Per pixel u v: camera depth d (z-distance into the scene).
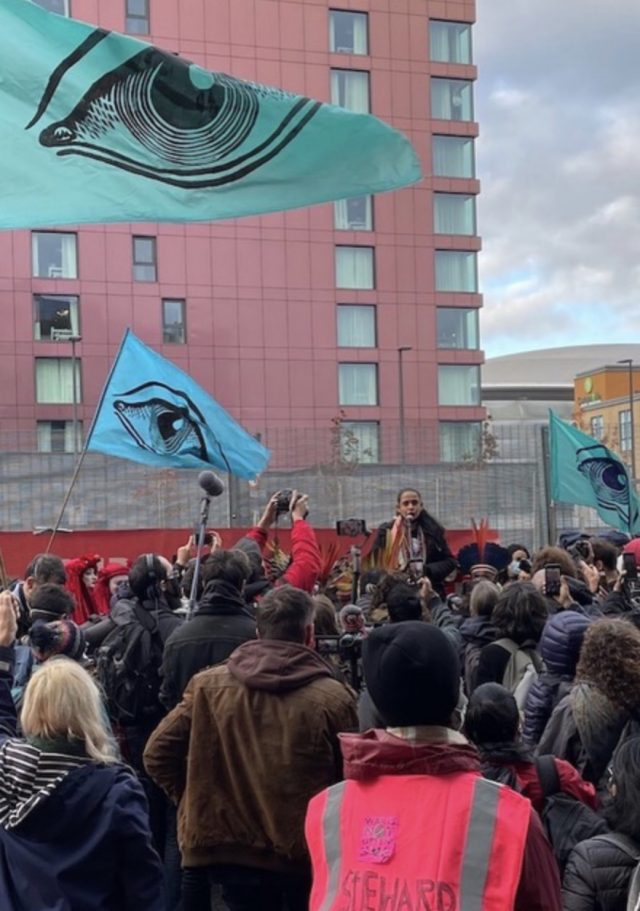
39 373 40.56
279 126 5.89
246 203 5.91
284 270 43.19
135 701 5.84
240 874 4.35
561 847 3.94
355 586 9.20
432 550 9.05
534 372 116.62
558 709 4.79
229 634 5.11
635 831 3.33
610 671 4.46
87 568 8.88
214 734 4.41
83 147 5.67
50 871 3.30
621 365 70.81
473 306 45.22
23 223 5.62
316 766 4.26
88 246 41.22
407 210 44.59
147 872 3.41
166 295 41.97
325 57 43.28
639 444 53.53
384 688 2.88
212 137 5.83
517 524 19.47
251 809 4.33
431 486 19.55
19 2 5.62
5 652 4.06
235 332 42.56
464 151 45.38
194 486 18.59
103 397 8.92
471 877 2.64
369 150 6.00
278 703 4.31
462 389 45.03
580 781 4.14
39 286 40.59
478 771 2.84
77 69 5.64
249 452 9.46
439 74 44.97
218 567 5.26
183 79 5.79
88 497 18.42
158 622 5.96
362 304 44.00
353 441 28.30
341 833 2.82
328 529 13.95
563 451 13.59
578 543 9.55
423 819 2.73
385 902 2.67
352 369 43.88
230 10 42.19
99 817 3.36
